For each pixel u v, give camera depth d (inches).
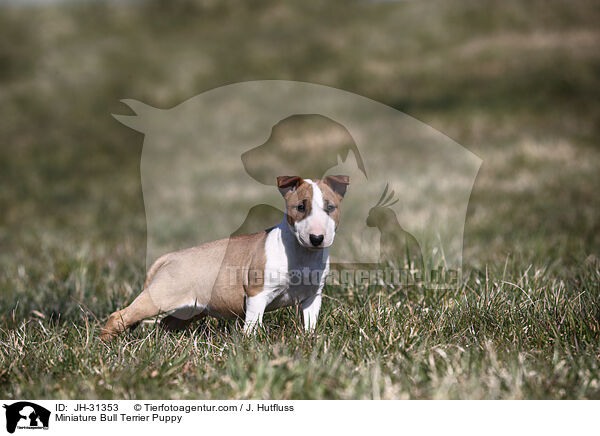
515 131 892.6
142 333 292.5
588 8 1471.5
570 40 1296.8
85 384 234.2
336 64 1341.0
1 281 435.2
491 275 340.8
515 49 1296.8
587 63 1149.1
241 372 225.6
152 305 283.6
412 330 265.3
